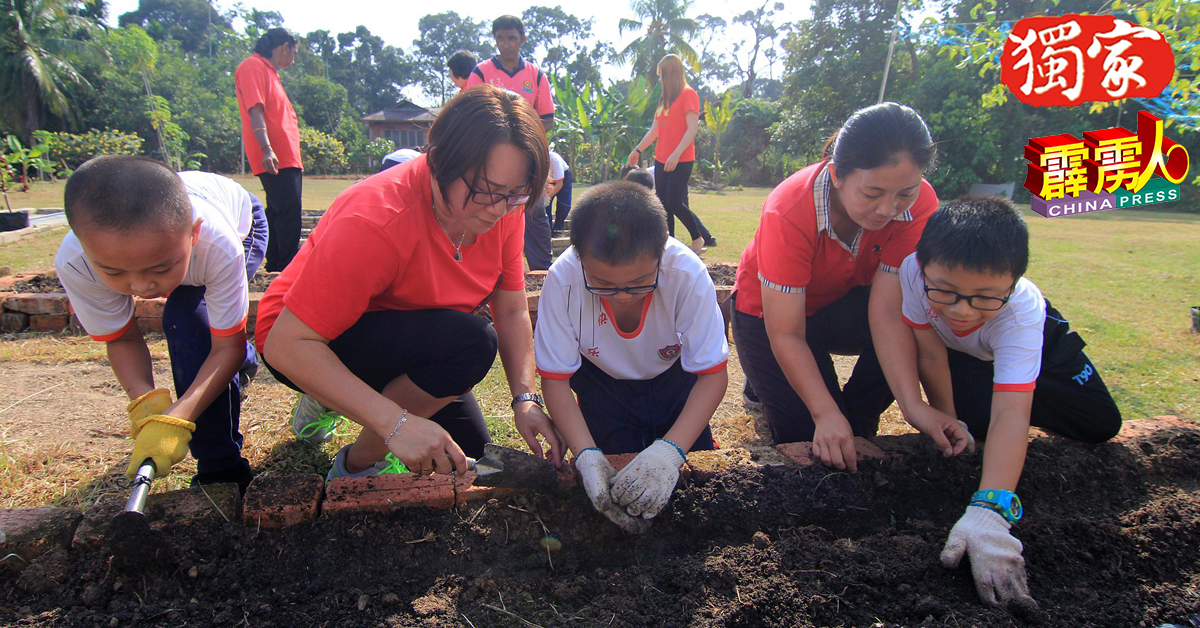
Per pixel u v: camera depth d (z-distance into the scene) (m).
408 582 1.85
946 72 17.92
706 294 2.15
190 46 62.94
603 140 20.17
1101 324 4.46
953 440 2.26
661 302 2.21
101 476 2.50
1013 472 1.95
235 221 2.76
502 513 2.04
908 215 2.32
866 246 2.49
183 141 30.14
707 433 2.55
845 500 2.18
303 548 1.89
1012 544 1.82
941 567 1.91
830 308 2.81
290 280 2.04
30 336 4.13
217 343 2.09
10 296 4.16
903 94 19.09
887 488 2.24
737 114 27.47
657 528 2.08
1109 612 1.81
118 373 2.17
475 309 2.29
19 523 1.85
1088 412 2.30
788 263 2.29
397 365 2.13
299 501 1.95
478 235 2.11
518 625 1.73
